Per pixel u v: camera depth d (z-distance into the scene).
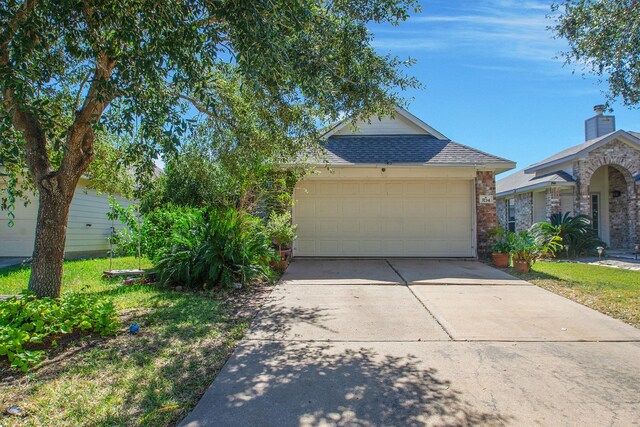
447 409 3.01
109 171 7.43
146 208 9.77
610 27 5.55
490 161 10.62
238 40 3.72
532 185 15.85
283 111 6.22
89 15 3.80
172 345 4.28
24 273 9.04
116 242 9.85
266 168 8.72
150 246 9.12
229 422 2.81
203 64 4.01
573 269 9.90
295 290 7.16
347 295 6.79
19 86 3.22
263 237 8.15
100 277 8.62
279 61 3.65
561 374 3.64
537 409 3.01
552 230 13.13
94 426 2.72
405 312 5.76
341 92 5.57
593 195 16.31
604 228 16.19
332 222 11.09
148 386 3.32
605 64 5.89
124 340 4.39
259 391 3.28
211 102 3.95
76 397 3.11
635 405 3.07
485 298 6.60
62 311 4.26
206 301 6.20
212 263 7.14
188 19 4.06
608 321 5.29
